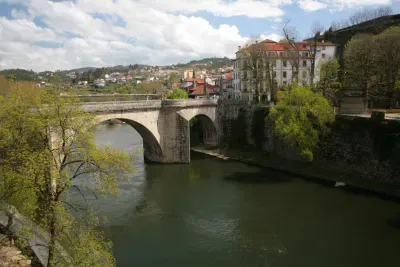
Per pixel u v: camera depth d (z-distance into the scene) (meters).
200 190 40.34
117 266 23.89
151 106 49.16
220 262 24.47
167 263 24.38
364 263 24.03
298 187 40.53
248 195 38.25
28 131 16.42
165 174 47.41
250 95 76.69
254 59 67.38
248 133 60.88
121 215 32.91
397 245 26.33
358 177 41.03
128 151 58.31
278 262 24.38
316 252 25.59
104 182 17.86
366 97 52.62
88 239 16.19
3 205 16.95
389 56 51.44
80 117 17.69
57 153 17.20
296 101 44.72
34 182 15.33
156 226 30.44
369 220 30.70
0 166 16.19
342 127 43.91
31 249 18.17
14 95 17.09
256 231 29.27
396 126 37.75
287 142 47.25
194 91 110.19
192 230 29.67
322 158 46.25
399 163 37.25
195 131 69.94
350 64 61.28
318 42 81.19
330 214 32.28
